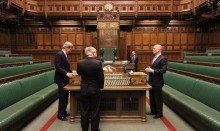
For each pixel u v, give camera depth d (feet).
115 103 15.31
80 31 51.39
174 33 51.26
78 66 12.68
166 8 47.70
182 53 44.29
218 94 13.32
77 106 15.39
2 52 38.81
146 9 47.96
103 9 48.01
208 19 45.50
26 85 17.90
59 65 15.39
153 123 15.06
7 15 44.24
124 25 51.29
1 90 14.12
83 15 47.96
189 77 18.62
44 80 22.63
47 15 47.70
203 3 39.45
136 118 15.30
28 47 51.88
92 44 51.96
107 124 14.78
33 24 51.03
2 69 19.10
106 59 39.45
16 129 13.16
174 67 29.96
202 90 15.42
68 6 48.06
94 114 12.81
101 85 12.80
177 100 16.25
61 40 51.65
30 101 15.62
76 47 51.65
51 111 18.28
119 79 14.92
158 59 16.12
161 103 16.17
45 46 51.78
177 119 15.96
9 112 12.75
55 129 14.02
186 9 46.83
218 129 10.46
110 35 43.42
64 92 15.79
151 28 51.13
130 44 51.98
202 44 51.62
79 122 15.29
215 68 18.75
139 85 14.96
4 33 49.60
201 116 12.20
